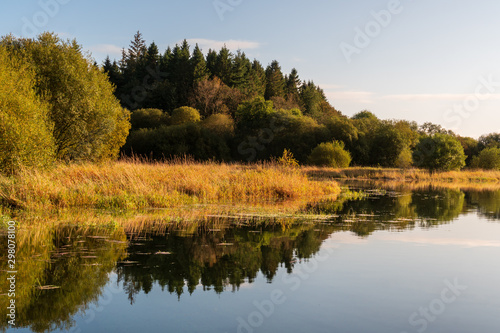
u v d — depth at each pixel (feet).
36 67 75.61
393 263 24.41
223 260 24.53
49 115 71.67
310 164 146.51
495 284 20.54
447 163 140.56
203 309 16.85
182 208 47.16
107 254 25.32
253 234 32.73
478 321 15.94
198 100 221.66
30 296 18.03
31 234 30.50
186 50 268.62
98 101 83.46
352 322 15.66
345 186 95.50
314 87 326.03
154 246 27.68
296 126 179.83
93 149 85.30
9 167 51.47
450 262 24.86
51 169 56.08
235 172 74.33
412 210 51.31
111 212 42.06
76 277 20.74
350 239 31.55
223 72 261.03
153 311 16.58
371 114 279.69
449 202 62.23
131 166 62.28
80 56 82.74
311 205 54.29
